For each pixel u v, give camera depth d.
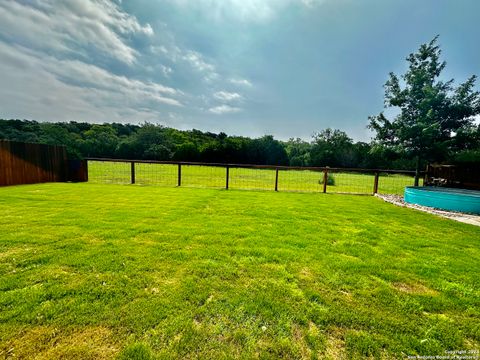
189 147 36.12
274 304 1.90
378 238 3.62
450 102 7.12
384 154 8.05
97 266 2.44
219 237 3.38
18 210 4.70
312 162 37.78
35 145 8.84
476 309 1.93
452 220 4.90
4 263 2.46
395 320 1.77
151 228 3.71
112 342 1.48
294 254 2.88
